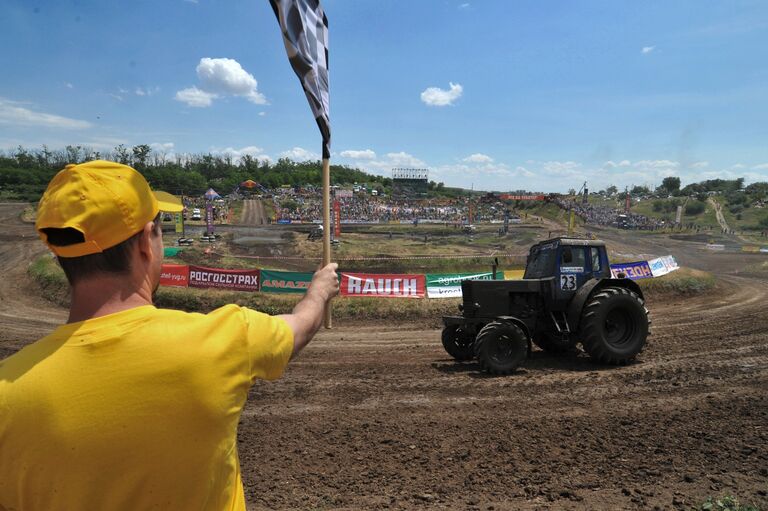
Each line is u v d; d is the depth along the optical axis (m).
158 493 0.99
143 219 1.11
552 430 5.43
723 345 9.34
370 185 130.62
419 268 25.12
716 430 5.25
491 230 49.50
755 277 25.86
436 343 10.88
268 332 1.19
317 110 1.77
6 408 0.98
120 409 0.97
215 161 133.38
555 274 8.76
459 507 3.79
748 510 3.53
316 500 3.96
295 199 83.06
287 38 1.64
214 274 16.06
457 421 5.81
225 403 1.06
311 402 6.64
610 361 8.30
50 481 0.96
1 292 17.77
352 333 12.37
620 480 4.20
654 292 17.89
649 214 91.06
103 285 1.09
